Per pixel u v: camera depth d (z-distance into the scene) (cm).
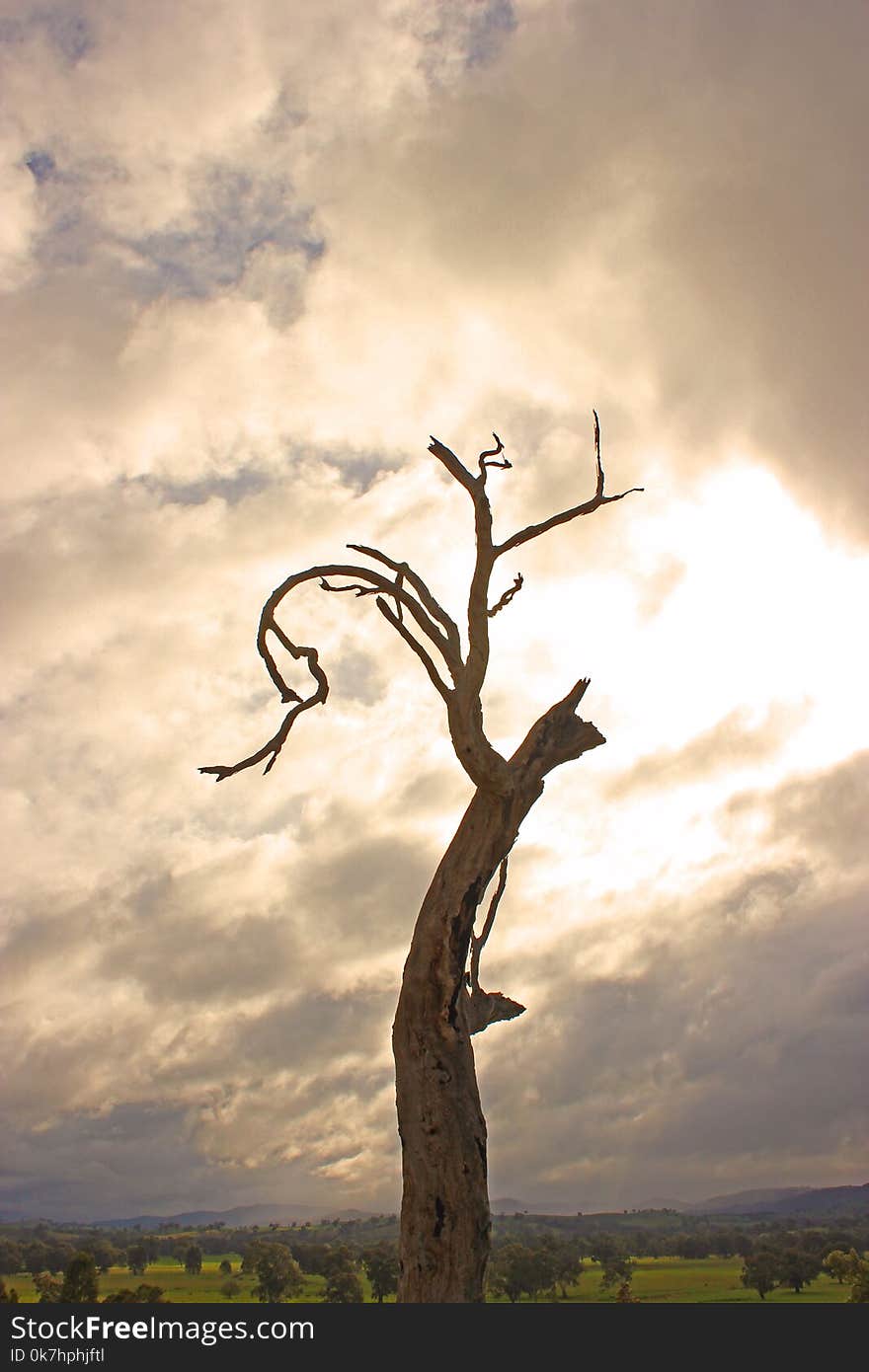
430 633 1336
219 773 1354
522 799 1300
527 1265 9594
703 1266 14400
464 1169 1170
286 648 1380
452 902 1249
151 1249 15000
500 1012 1394
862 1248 11481
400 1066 1226
